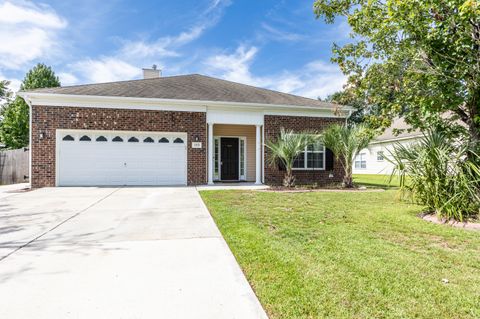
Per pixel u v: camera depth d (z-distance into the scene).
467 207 5.27
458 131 6.00
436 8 4.91
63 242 4.06
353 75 6.71
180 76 15.44
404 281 2.78
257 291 2.59
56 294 2.56
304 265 3.17
